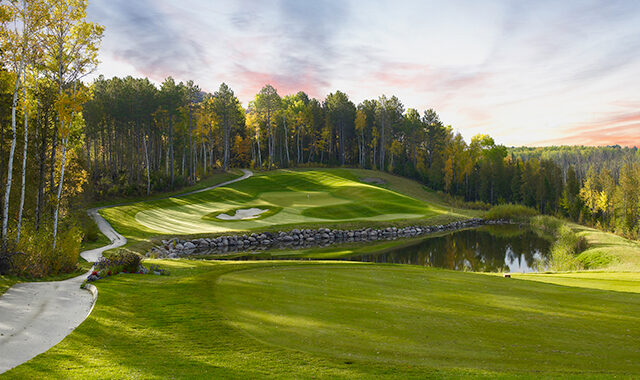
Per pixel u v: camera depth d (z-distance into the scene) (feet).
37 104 79.20
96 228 121.90
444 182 357.61
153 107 249.75
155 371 24.64
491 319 38.24
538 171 326.65
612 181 261.85
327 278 59.26
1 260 58.49
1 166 81.71
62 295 47.24
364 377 23.99
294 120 393.91
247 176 324.19
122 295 44.75
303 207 208.85
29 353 28.12
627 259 105.40
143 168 273.75
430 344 30.78
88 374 24.12
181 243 135.54
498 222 236.84
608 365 26.71
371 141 422.82
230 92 328.49
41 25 71.56
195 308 39.65
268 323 35.37
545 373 24.81
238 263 76.74
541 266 111.55
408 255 127.54
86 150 245.65
